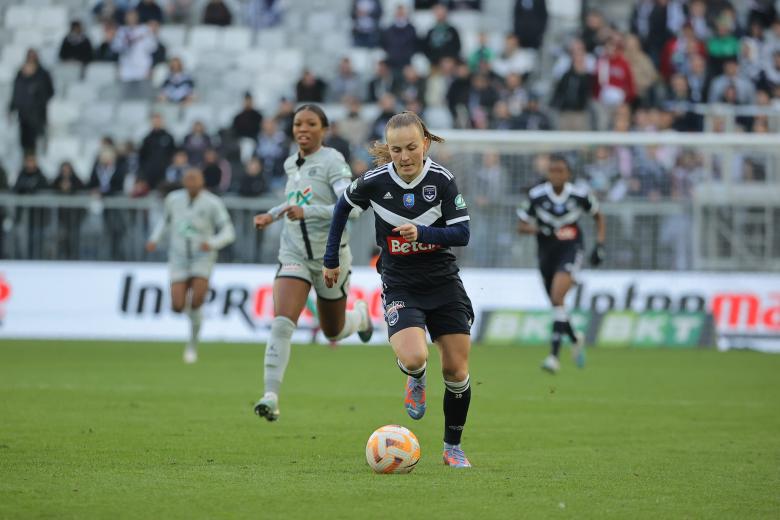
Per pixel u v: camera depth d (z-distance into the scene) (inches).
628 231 2970.0
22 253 2977.4
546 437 1237.1
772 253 2974.9
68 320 2970.0
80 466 989.8
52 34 4069.9
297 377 1972.2
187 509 791.7
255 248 2952.8
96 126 3737.7
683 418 1422.2
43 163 3622.0
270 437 1205.1
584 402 1603.1
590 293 2928.2
